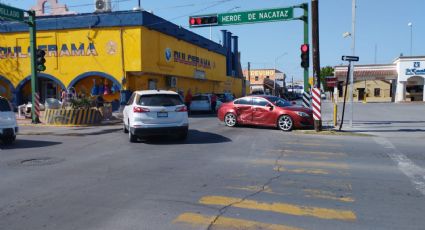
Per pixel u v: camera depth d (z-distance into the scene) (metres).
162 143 12.96
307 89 18.34
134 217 5.59
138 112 12.78
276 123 17.03
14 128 12.88
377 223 5.35
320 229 5.14
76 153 11.06
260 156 10.41
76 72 26.61
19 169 8.86
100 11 28.64
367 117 25.59
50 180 7.78
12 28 27.75
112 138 14.37
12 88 28.06
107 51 25.95
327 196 6.62
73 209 5.96
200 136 14.74
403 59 55.84
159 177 7.99
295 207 6.03
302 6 18.31
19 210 5.93
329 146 12.28
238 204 6.18
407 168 8.89
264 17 19.28
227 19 20.22
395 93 59.38
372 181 7.66
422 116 26.44
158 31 27.92
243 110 18.11
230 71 48.97
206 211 5.83
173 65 30.58
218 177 7.98
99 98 25.06
